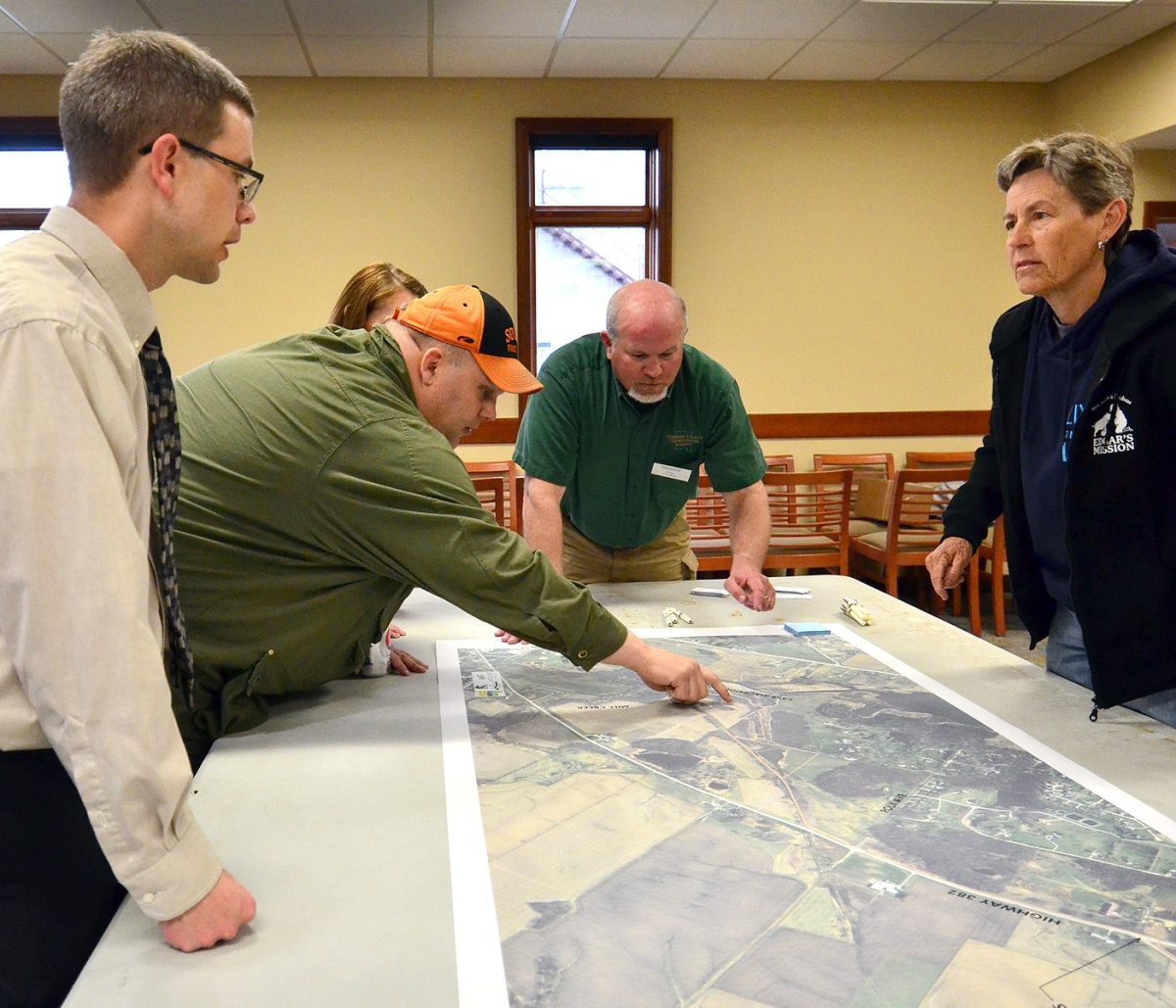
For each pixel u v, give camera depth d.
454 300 1.46
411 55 5.02
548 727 1.38
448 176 5.54
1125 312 1.39
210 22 4.49
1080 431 1.41
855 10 4.46
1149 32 4.87
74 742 0.82
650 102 5.59
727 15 4.51
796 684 1.56
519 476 5.57
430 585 1.38
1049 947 0.83
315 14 4.40
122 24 4.47
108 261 0.93
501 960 0.82
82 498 0.83
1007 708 1.45
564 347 2.30
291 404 1.35
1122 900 0.91
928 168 5.82
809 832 1.05
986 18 4.61
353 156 5.48
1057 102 5.73
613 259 5.82
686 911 0.89
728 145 5.68
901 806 1.11
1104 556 1.41
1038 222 1.44
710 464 2.41
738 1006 0.75
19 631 0.83
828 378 5.94
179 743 0.87
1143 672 1.39
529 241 5.63
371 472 1.34
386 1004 0.76
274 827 1.07
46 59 4.95
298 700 1.50
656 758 1.26
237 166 0.98
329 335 1.46
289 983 0.79
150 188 0.94
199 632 1.35
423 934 0.86
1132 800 1.13
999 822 1.07
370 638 1.51
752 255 5.79
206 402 1.38
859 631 1.88
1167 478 1.39
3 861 0.95
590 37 4.78
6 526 0.82
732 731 1.36
